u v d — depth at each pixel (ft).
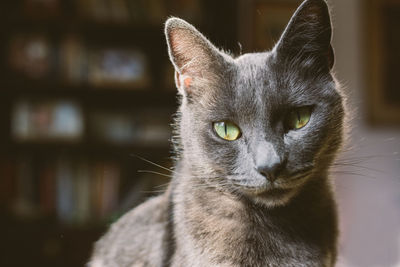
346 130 3.85
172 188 3.97
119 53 8.45
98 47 8.48
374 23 8.68
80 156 8.46
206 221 3.54
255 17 8.29
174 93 8.46
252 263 3.43
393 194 8.40
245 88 3.43
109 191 8.30
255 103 3.38
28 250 8.09
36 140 8.34
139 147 8.43
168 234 3.73
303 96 3.44
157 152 8.43
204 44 3.60
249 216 3.51
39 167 8.32
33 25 8.21
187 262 3.45
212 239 3.47
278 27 8.27
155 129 8.54
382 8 8.68
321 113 3.49
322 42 3.58
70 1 8.29
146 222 4.09
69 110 8.43
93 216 8.23
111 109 8.79
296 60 3.51
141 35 8.59
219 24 8.38
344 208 8.38
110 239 4.33
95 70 8.34
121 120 8.62
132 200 5.57
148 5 8.32
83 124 8.46
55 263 8.05
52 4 8.23
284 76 3.46
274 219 3.50
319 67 3.60
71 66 8.31
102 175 8.30
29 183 8.29
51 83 8.23
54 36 8.39
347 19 8.73
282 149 3.29
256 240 3.45
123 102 8.87
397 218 8.39
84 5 8.25
